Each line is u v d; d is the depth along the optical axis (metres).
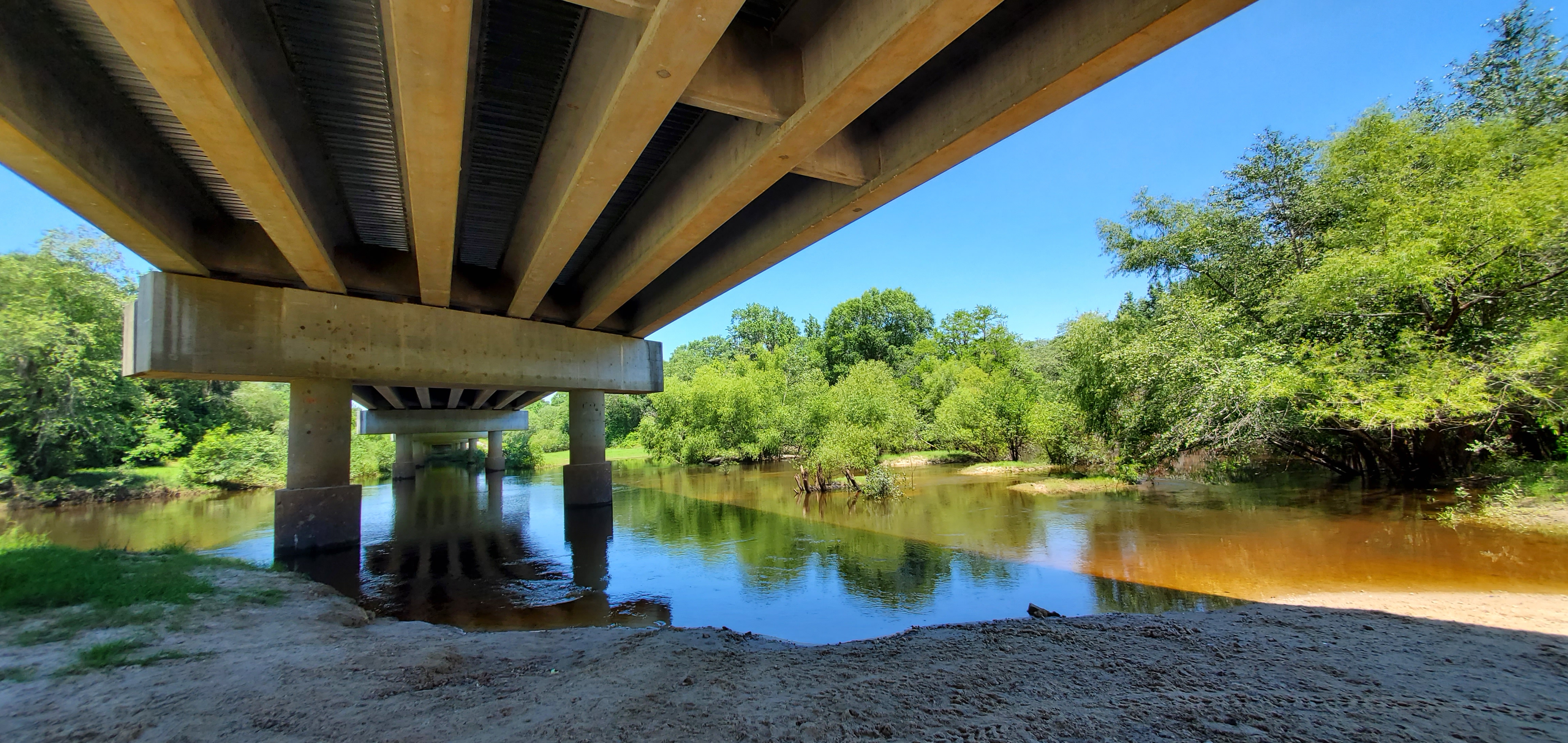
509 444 55.88
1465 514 14.01
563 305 19.34
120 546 16.14
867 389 37.31
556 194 10.43
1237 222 20.06
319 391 14.75
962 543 14.46
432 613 9.93
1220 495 19.83
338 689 5.01
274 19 6.80
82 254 31.55
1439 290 13.65
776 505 22.70
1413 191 15.16
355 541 15.05
